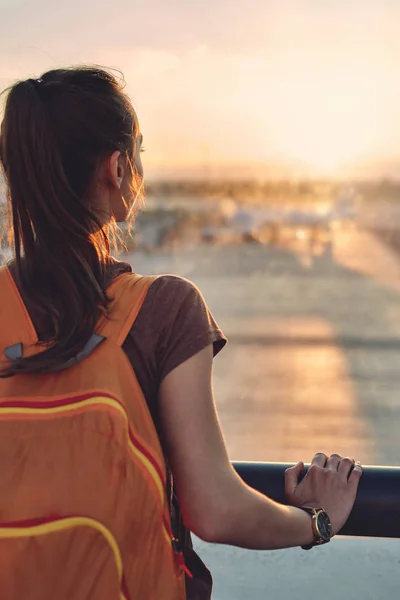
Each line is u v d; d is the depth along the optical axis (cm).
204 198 6538
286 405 638
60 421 93
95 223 106
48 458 92
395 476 117
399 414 606
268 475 119
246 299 1307
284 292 1394
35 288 103
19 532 88
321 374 752
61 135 104
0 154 108
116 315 100
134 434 95
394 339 931
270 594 175
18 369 96
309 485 116
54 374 97
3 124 106
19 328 102
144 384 100
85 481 90
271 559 191
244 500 101
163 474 95
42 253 103
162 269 1811
